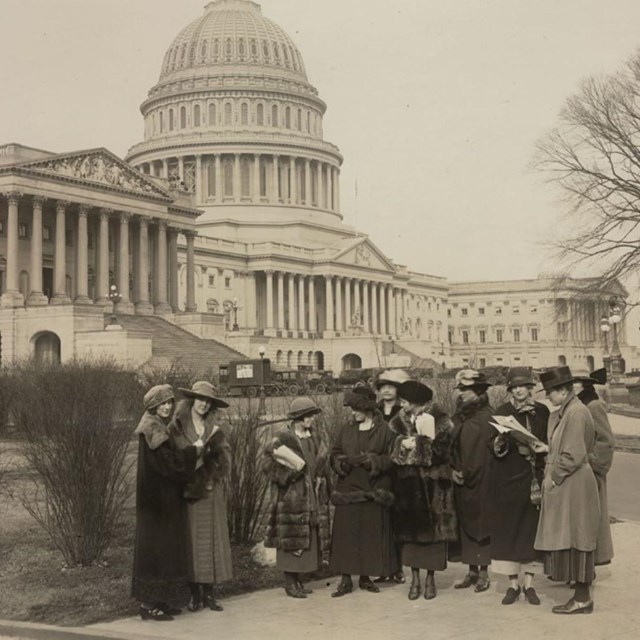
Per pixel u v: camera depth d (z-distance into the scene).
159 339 82.38
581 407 12.12
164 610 12.06
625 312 58.66
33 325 76.12
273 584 13.95
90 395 15.98
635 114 51.28
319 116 164.00
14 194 78.75
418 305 172.25
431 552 12.84
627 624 11.37
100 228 88.38
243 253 130.25
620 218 51.00
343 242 146.88
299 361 127.44
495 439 12.64
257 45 157.88
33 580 14.30
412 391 12.95
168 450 12.06
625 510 20.55
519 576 14.03
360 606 12.52
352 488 13.06
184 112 155.00
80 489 15.16
